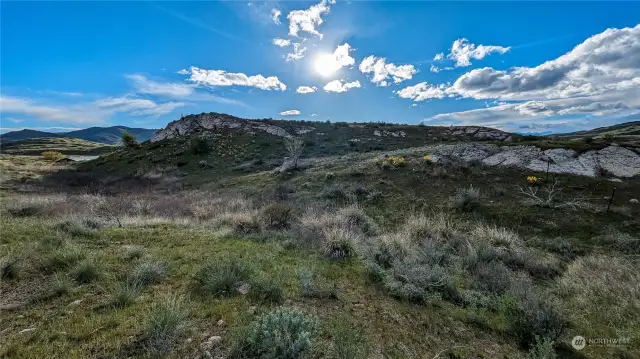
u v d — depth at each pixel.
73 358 2.67
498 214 11.73
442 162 19.11
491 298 4.90
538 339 3.44
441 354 3.33
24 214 10.05
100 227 7.92
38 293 3.88
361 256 6.51
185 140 48.38
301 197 15.66
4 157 55.41
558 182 14.66
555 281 6.41
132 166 38.19
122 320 3.34
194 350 2.91
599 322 4.38
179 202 15.17
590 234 9.85
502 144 21.00
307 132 52.00
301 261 6.05
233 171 31.03
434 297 4.61
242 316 3.55
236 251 6.37
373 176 18.48
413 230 9.09
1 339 2.89
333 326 3.59
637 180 14.20
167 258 5.57
